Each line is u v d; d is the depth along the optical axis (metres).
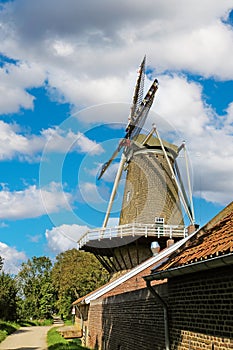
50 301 60.16
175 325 7.37
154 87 23.55
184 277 6.99
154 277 7.46
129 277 15.62
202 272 6.22
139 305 10.13
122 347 11.77
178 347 7.12
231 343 5.23
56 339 21.12
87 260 45.84
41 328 38.75
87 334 19.94
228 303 5.35
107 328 14.35
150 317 9.09
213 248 5.65
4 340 23.33
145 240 20.42
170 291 7.71
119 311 12.53
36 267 64.06
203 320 6.10
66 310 47.91
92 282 44.94
